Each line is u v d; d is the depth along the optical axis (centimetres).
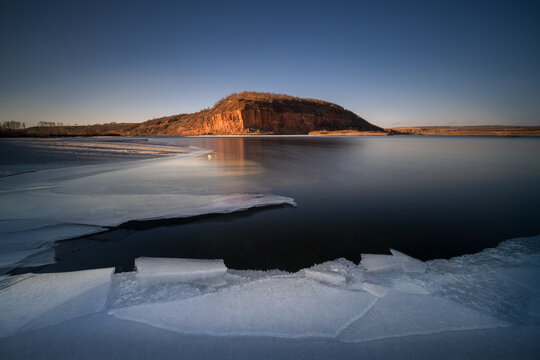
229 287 213
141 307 184
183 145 2672
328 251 304
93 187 638
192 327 162
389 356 140
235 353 142
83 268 262
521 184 708
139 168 998
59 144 2381
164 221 405
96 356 140
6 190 604
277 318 171
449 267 254
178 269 246
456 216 442
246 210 464
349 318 171
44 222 391
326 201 532
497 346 146
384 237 349
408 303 189
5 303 189
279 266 265
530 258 273
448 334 156
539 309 181
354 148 2225
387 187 665
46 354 142
